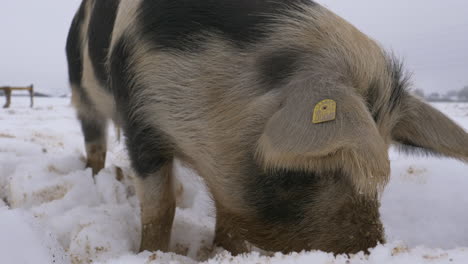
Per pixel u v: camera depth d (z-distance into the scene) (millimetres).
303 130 1528
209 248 1965
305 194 1657
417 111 1730
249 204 1723
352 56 1688
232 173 1731
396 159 3006
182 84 1789
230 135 1725
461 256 1529
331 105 1525
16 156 2709
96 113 2633
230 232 1860
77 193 2207
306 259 1542
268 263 1554
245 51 1738
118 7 2057
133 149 1926
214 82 1752
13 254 1644
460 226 2162
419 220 2209
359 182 1522
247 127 1699
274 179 1675
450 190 2416
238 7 1784
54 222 1987
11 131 3959
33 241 1705
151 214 1941
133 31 1901
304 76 1646
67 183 2264
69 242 1938
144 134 1889
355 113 1522
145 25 1869
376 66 1708
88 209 2072
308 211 1659
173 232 2021
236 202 1741
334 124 1511
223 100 1739
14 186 2266
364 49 1725
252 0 1796
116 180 2318
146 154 1901
